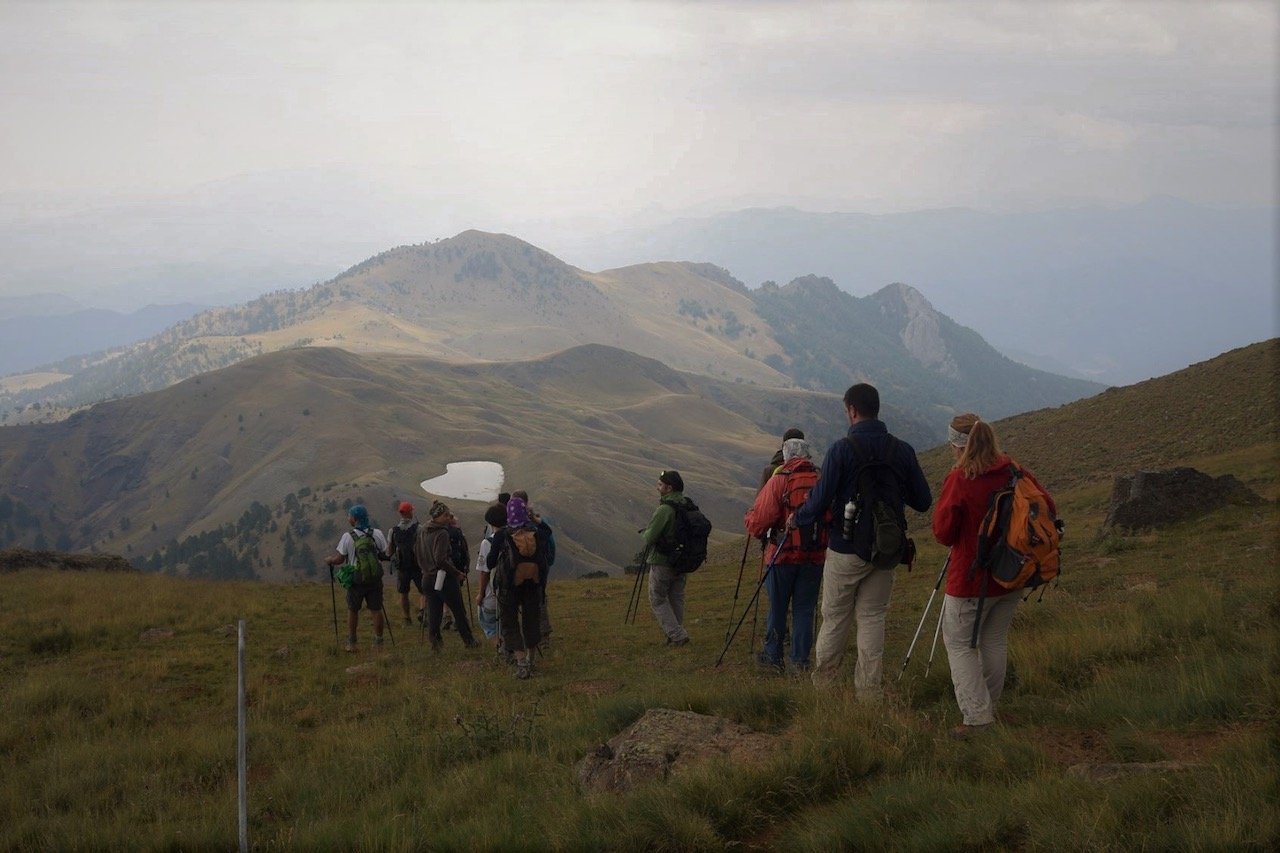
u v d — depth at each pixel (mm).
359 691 11828
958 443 6527
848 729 6156
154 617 17312
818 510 7570
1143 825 4223
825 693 7180
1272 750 4758
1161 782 4605
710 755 6301
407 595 17578
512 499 12242
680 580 12930
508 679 11656
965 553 6422
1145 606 9711
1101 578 13430
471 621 18328
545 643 13656
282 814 7383
